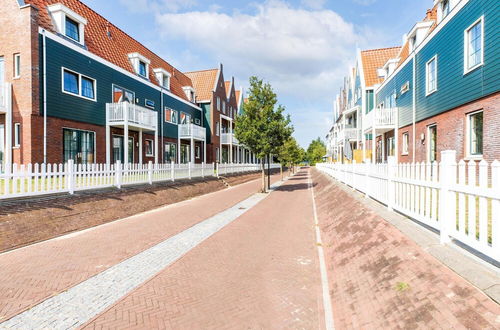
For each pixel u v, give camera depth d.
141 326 3.59
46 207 7.84
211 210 12.30
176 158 25.31
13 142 12.42
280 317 3.85
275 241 7.60
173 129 24.67
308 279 5.13
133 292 4.53
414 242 4.28
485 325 2.35
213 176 21.98
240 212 11.87
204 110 31.55
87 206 9.14
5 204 6.82
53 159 13.09
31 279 4.96
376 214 6.40
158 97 22.31
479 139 9.66
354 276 4.58
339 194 11.77
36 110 12.30
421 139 13.79
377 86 21.97
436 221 4.25
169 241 7.47
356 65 27.50
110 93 16.83
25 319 3.71
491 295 2.56
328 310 3.98
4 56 12.50
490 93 8.75
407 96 15.62
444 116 11.62
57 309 3.98
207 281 5.00
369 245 5.25
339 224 7.89
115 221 9.95
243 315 3.89
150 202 12.45
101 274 5.24
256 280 5.07
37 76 12.37
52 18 13.95
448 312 2.70
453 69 10.85
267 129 18.88
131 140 18.95
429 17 16.66
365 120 20.17
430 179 4.47
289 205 13.85
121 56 19.16
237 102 42.28
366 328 3.24
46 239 7.50
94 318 3.76
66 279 4.99
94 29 17.86
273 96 19.56
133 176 12.39
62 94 13.60
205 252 6.61
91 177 10.00
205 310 4.01
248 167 33.00
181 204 14.05
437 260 3.54
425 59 13.29
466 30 9.97
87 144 15.17
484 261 3.24
